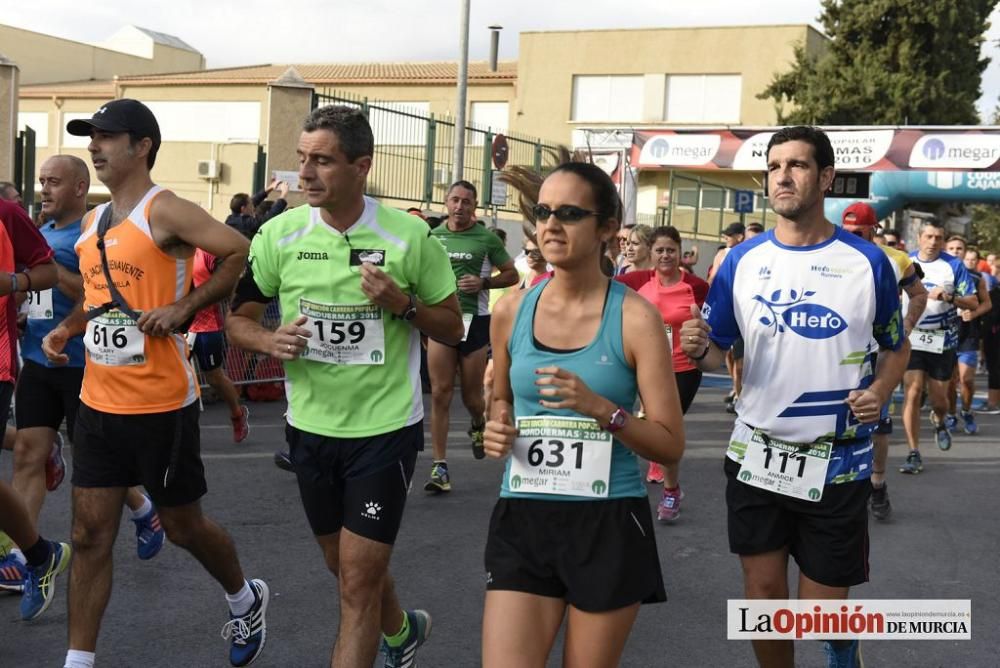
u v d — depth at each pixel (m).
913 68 31.22
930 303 9.66
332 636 4.56
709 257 27.94
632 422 2.78
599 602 2.79
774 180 3.56
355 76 38.31
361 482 3.52
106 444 3.85
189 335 8.30
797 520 3.60
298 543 5.93
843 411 3.51
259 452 8.41
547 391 2.79
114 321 3.82
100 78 48.81
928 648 4.71
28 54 46.38
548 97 35.97
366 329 3.55
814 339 3.53
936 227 9.39
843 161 15.34
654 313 2.85
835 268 3.55
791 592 5.61
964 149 14.71
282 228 3.62
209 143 31.86
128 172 3.87
